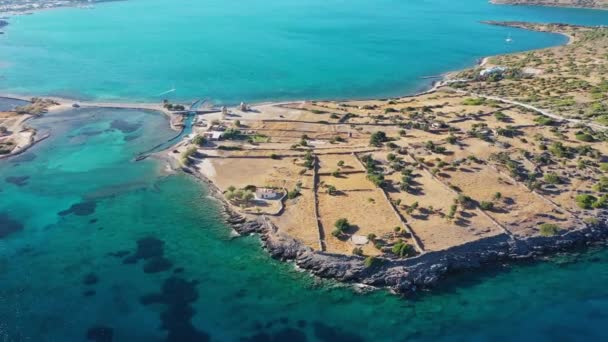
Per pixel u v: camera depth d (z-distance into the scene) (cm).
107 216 11056
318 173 12200
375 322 7969
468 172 11931
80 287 8762
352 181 11719
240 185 11912
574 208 10450
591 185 11288
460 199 10481
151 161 13725
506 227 9812
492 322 7950
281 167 12706
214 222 10750
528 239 9569
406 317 8075
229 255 9656
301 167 12588
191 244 10025
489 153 12888
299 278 8950
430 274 8781
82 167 13438
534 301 8381
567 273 9006
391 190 11231
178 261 9494
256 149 13850
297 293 8612
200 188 12162
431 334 7719
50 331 7800
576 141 13512
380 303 8362
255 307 8300
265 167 12788
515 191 11075
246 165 12975
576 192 11025
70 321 7994
